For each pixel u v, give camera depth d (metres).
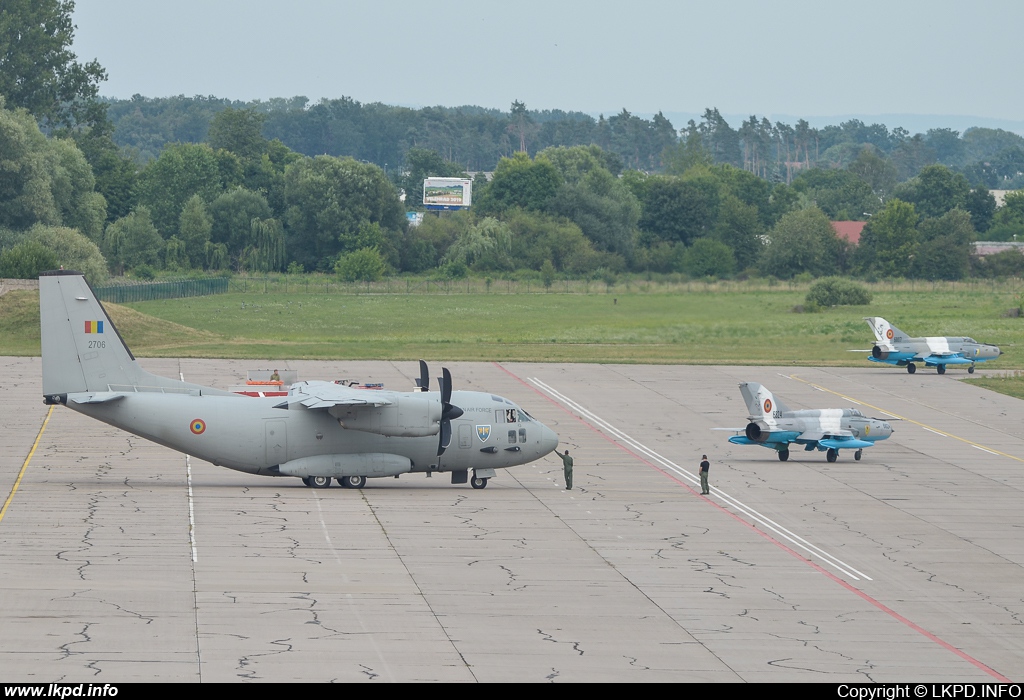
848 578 150.88
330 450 188.75
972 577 153.38
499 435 197.62
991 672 117.06
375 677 107.12
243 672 106.69
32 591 128.25
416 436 189.00
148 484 189.38
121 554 145.12
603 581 144.25
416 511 177.25
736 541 168.25
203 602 127.31
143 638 114.88
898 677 114.31
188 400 183.00
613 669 112.56
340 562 146.38
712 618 131.12
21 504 170.88
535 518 176.88
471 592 136.38
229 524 163.12
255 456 185.12
